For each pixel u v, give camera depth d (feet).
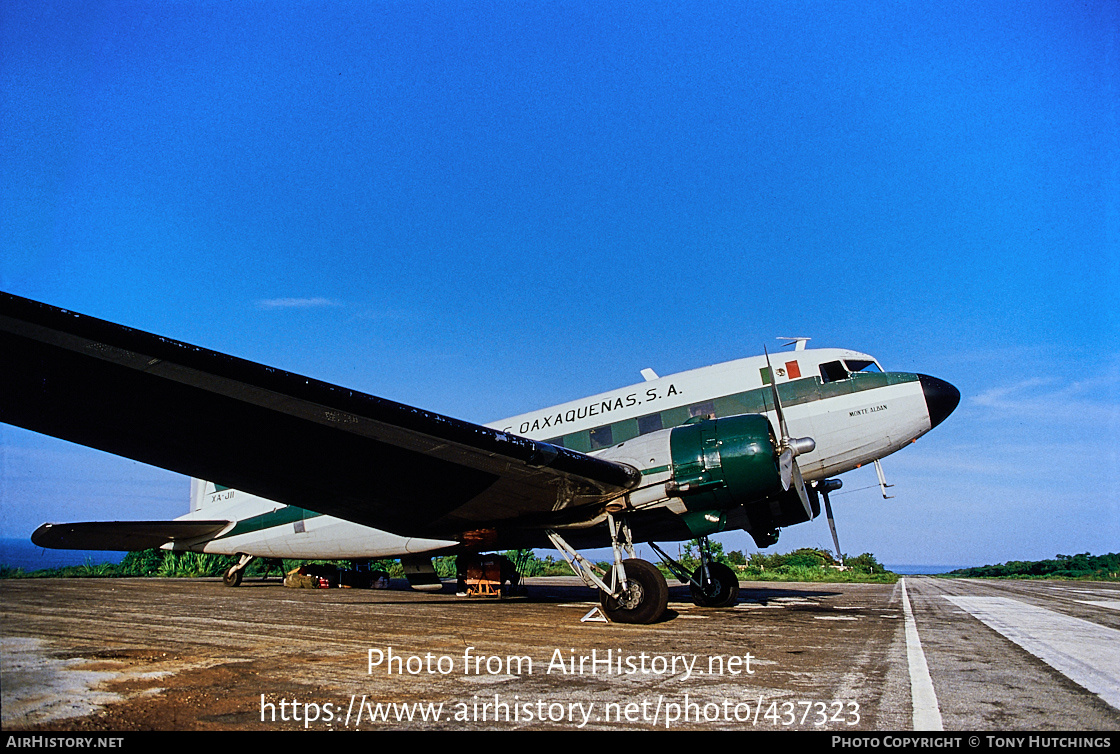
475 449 21.94
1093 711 11.27
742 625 23.39
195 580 67.05
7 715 9.90
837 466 33.53
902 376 33.55
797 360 34.55
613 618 24.03
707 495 25.35
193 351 17.31
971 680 13.76
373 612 27.45
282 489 26.27
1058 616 29.35
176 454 23.21
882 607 33.19
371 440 21.90
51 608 27.58
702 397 34.50
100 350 16.90
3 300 15.12
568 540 34.04
